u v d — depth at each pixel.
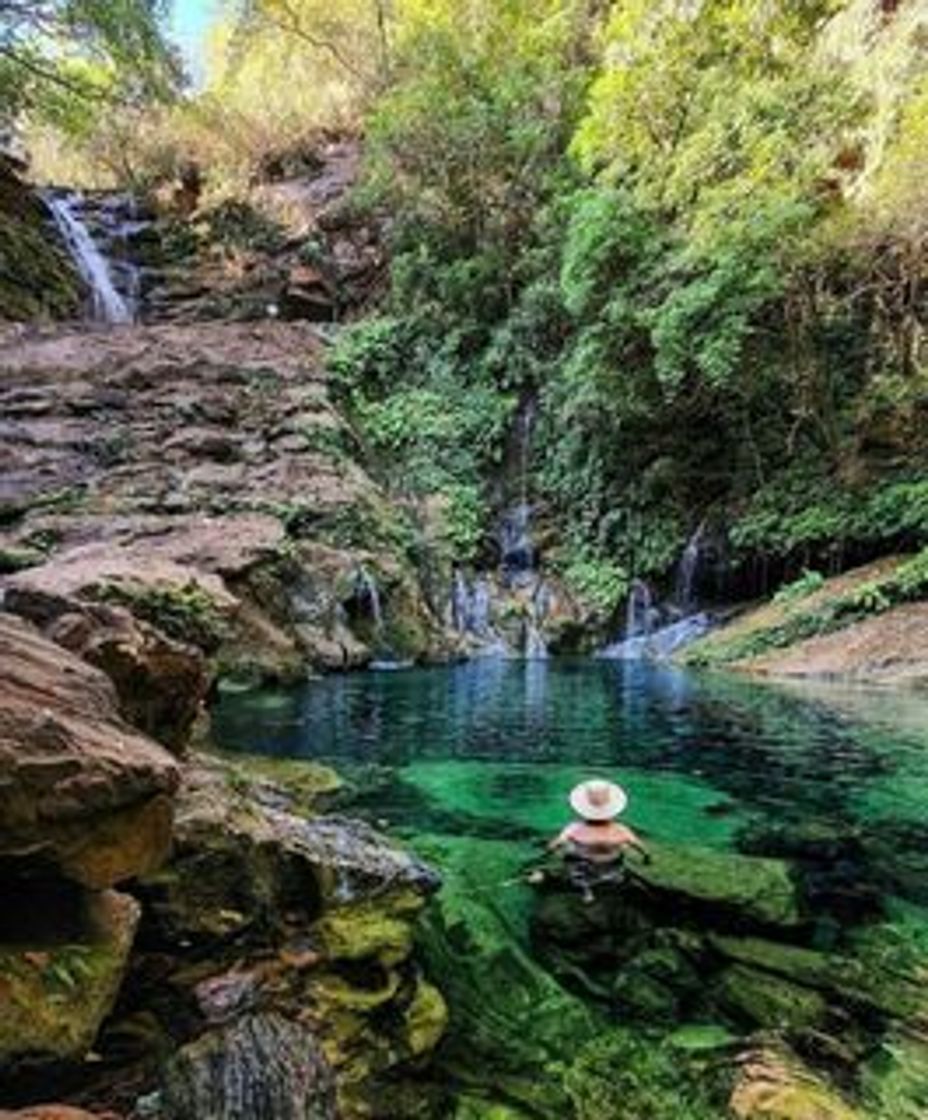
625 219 12.67
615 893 3.93
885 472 12.38
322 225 20.17
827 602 11.40
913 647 9.95
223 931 2.88
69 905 2.39
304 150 22.59
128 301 19.72
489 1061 2.95
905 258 12.02
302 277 19.44
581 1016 3.19
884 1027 3.16
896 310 12.40
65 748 2.22
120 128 21.91
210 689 6.51
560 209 14.88
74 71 15.18
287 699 8.63
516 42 16.41
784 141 11.81
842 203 12.12
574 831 4.41
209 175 22.27
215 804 3.26
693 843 4.65
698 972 3.45
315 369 15.80
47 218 20.30
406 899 3.37
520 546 14.32
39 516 10.80
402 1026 2.88
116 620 3.42
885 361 12.53
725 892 3.95
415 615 11.99
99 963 2.31
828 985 3.39
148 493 11.66
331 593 11.01
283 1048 2.50
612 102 13.14
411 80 17.00
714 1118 2.72
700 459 13.84
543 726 7.50
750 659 11.12
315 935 3.05
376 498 13.30
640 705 8.45
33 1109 2.00
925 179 11.23
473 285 16.17
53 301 18.55
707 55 12.99
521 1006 3.22
